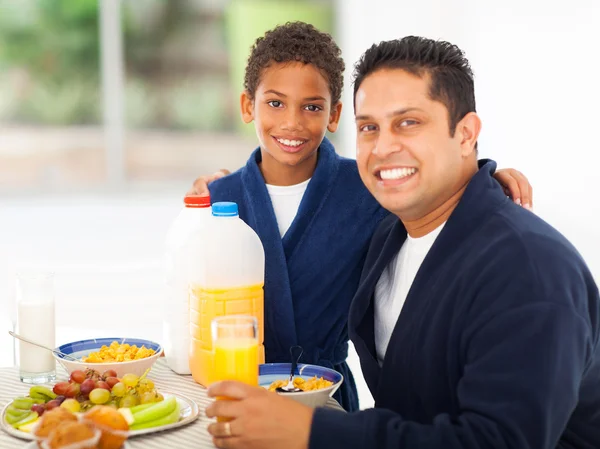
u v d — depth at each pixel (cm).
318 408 114
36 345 153
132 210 712
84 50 820
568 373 107
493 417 106
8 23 803
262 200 175
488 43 532
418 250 137
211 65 866
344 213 174
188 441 123
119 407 130
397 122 126
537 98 500
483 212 125
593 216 470
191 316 153
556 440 109
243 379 123
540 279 111
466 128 130
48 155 816
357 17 636
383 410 114
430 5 587
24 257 536
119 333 381
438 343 121
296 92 166
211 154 874
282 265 172
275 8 857
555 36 492
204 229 152
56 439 104
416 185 127
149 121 856
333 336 176
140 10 846
